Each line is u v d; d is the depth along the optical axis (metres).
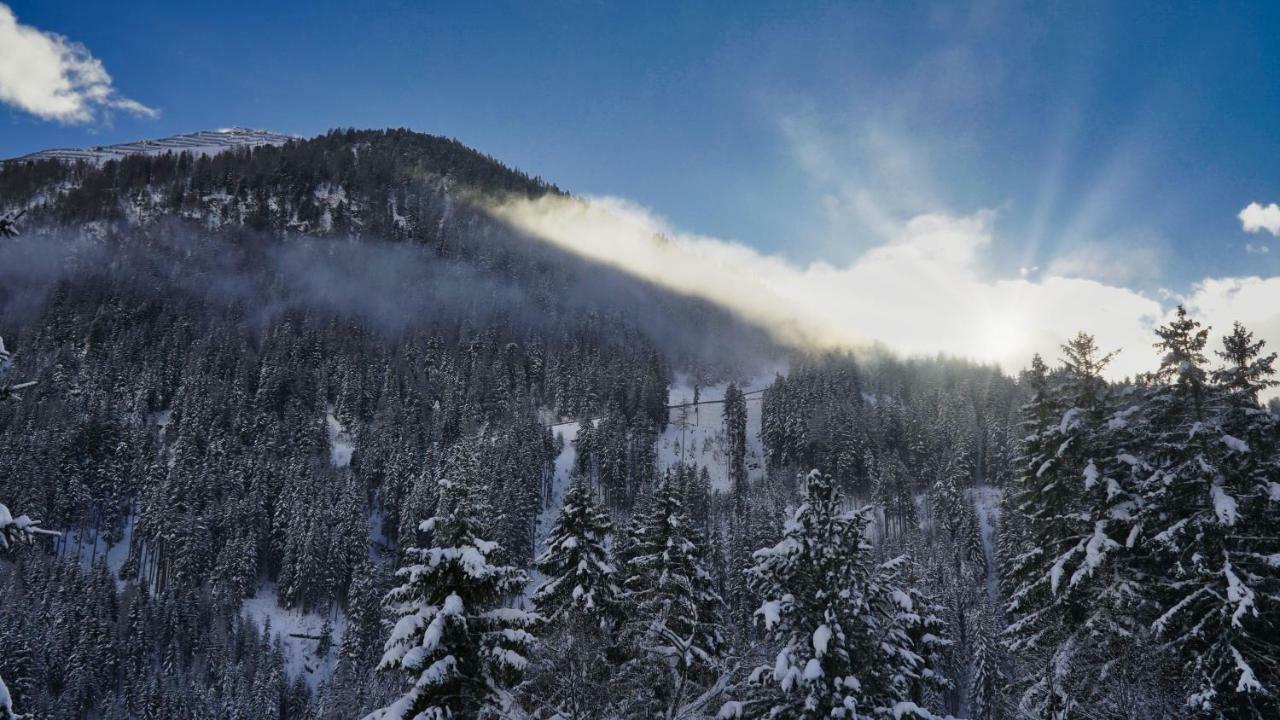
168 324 188.38
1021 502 23.91
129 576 94.12
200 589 88.94
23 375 136.88
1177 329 20.31
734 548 56.06
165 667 77.94
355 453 125.56
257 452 119.50
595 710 17.12
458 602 16.92
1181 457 19.55
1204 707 16.53
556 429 158.12
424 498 92.81
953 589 55.53
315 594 90.19
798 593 18.55
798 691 17.97
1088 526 21.22
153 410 144.00
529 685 17.94
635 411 163.88
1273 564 16.84
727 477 146.12
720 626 25.81
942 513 104.06
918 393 184.38
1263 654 17.62
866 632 17.69
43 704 64.44
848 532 18.55
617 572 26.25
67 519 102.12
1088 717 18.61
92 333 172.88
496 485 87.06
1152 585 19.73
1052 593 20.28
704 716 19.28
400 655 16.75
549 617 24.41
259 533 97.94
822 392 164.50
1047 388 23.83
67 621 77.06
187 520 93.06
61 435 112.06
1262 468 18.34
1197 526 18.33
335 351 183.50
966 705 43.69
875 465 119.75
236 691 73.75
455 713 17.02
